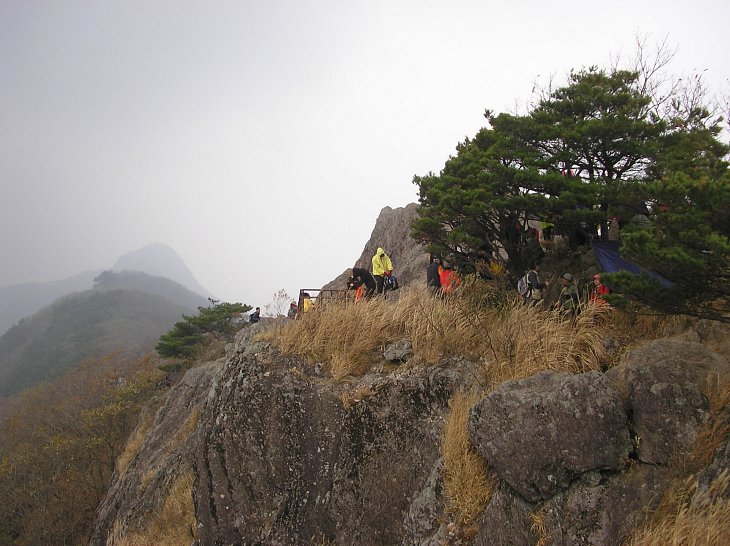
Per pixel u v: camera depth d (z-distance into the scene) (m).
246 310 45.19
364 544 7.97
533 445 6.41
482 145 12.98
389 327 10.44
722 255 5.64
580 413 6.37
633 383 6.45
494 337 8.82
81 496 31.52
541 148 11.70
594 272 10.45
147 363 46.31
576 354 8.00
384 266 14.74
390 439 8.49
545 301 10.16
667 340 6.96
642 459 6.07
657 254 5.91
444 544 6.70
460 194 11.16
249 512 8.92
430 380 8.62
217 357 34.62
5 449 41.09
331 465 8.80
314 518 8.55
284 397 9.41
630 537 5.59
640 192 8.35
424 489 7.50
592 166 11.00
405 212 24.70
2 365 123.62
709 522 5.11
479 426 6.92
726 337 7.35
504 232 11.84
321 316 10.48
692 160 7.40
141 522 14.39
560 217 10.54
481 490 6.93
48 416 41.00
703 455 5.75
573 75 12.23
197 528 9.34
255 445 9.26
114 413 33.25
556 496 6.20
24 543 28.48
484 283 11.21
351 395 9.15
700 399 6.04
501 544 6.29
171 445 18.11
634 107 10.69
